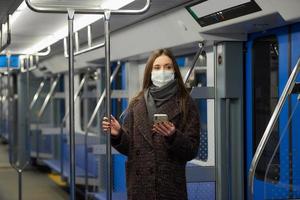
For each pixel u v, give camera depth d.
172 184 2.84
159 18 5.10
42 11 2.94
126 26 5.90
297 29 3.99
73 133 3.09
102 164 7.27
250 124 4.72
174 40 5.12
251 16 3.85
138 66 7.05
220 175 4.81
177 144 2.73
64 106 11.48
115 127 2.95
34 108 11.98
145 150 2.87
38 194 9.02
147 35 5.60
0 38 4.69
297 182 4.00
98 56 7.15
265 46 4.49
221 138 4.79
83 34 6.19
